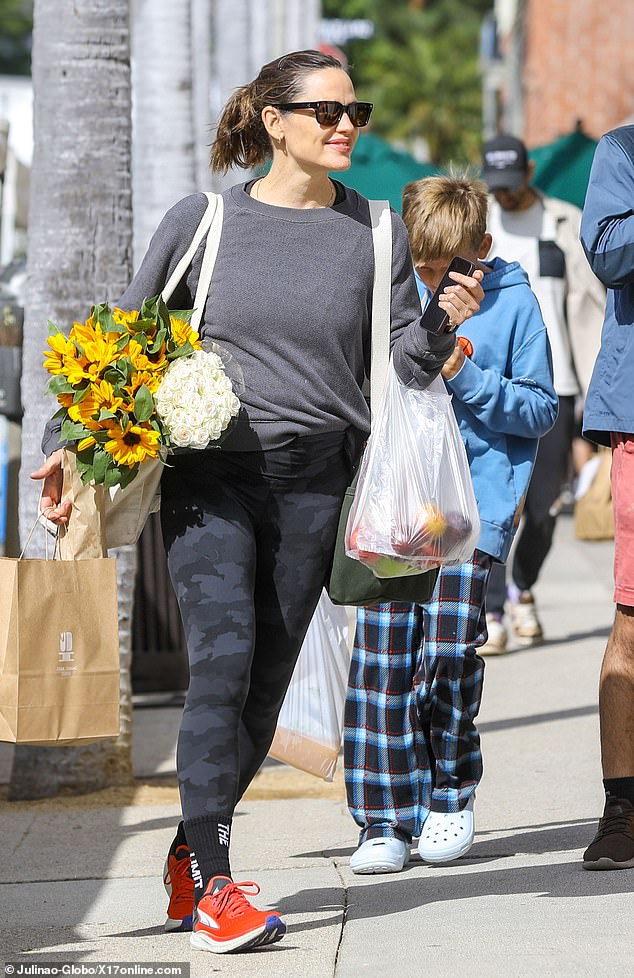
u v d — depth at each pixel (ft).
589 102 172.35
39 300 40.16
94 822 37.17
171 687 52.03
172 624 51.98
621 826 29.14
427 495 25.12
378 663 30.60
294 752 32.94
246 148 26.35
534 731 43.47
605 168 28.63
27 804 39.42
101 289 40.19
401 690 30.68
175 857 26.27
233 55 108.47
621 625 29.55
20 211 84.89
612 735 29.43
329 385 24.94
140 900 29.35
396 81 356.59
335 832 34.68
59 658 24.45
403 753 30.66
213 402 23.90
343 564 25.45
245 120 25.62
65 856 33.68
